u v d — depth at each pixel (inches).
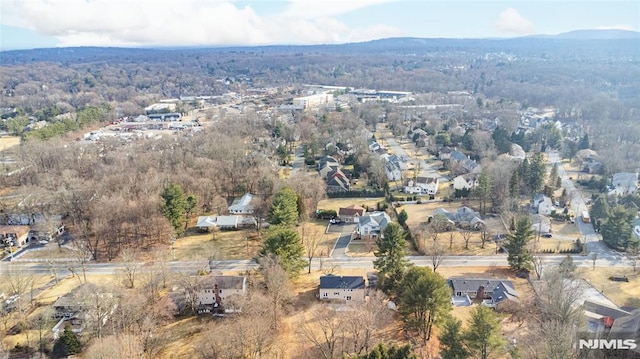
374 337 2819.9
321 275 3693.4
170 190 4419.3
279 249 3339.1
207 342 2723.9
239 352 2672.2
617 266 3767.2
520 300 3186.5
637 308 3006.9
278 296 3031.5
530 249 3875.5
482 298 3353.8
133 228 4394.7
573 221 4758.9
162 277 3447.3
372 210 5182.1
